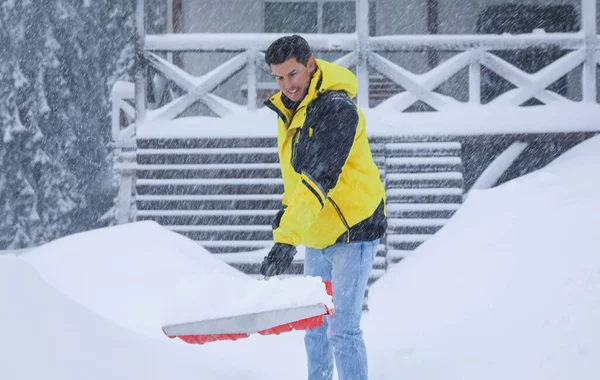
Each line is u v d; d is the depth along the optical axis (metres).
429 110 11.49
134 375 2.65
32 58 26.05
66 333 2.69
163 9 12.88
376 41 9.98
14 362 2.38
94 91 26.77
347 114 3.20
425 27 14.09
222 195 9.55
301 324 2.61
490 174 9.73
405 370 4.05
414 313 5.37
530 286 4.35
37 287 2.90
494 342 3.77
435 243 7.22
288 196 3.63
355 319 3.48
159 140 9.66
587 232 4.79
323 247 3.53
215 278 2.79
